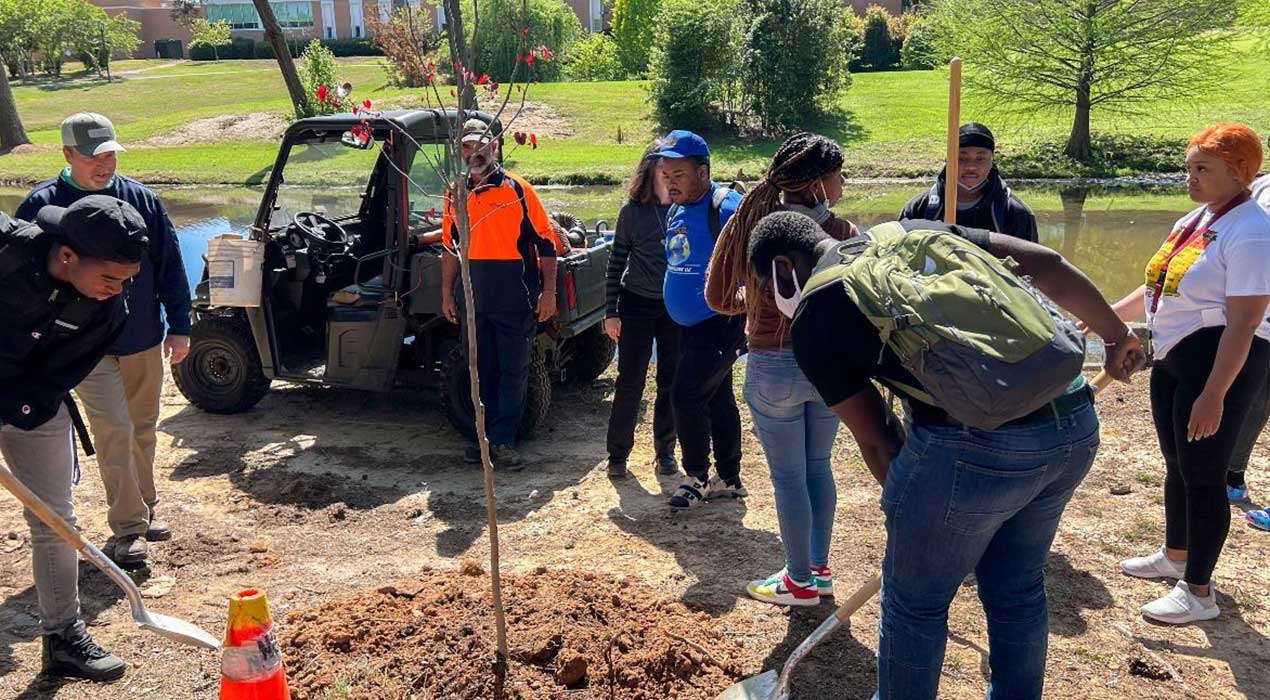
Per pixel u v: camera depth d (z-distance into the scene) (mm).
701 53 27188
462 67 3475
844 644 3975
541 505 5504
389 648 3748
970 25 24047
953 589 2953
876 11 42562
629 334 5625
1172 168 22031
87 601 4434
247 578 4668
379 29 12195
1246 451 5168
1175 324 3971
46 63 54188
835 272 2846
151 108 41344
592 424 6969
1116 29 22359
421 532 5176
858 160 23078
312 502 5609
